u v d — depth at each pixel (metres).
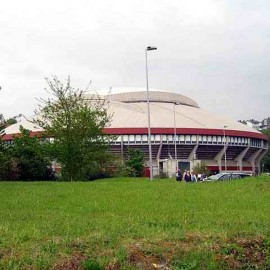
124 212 15.87
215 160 108.75
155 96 122.06
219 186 25.94
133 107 110.81
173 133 99.12
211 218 14.36
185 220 13.86
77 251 9.80
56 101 40.00
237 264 10.17
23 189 23.83
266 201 19.53
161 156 101.06
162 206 17.50
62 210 16.36
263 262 10.45
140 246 10.26
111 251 9.85
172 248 10.30
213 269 9.77
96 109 45.50
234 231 11.85
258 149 118.62
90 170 42.91
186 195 21.41
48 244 10.16
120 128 96.69
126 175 60.78
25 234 11.15
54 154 39.09
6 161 41.41
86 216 14.81
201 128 102.94
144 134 97.31
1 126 39.34
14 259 9.24
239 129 110.75
